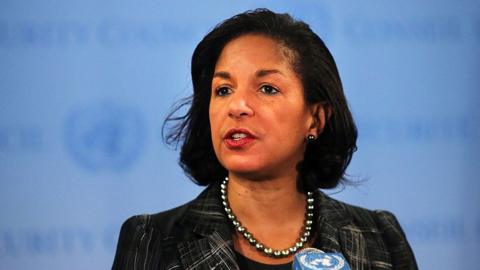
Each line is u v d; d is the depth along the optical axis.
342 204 6.30
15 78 9.55
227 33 5.82
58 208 9.66
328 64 5.89
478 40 10.12
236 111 5.47
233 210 5.86
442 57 10.11
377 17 10.02
